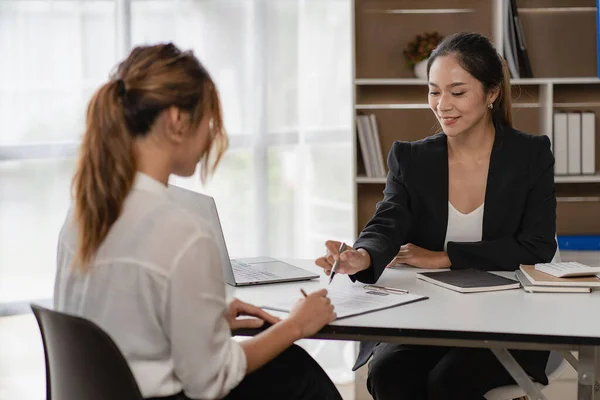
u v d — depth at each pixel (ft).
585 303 6.55
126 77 5.15
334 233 14.57
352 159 12.66
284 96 13.96
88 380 4.95
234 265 8.20
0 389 11.56
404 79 13.12
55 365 5.25
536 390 6.09
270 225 14.19
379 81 12.46
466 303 6.57
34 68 12.16
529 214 8.20
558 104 13.65
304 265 8.35
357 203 13.43
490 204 8.19
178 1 13.04
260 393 6.08
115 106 5.11
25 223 12.39
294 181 14.23
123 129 5.11
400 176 8.43
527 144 8.31
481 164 8.30
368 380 7.86
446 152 8.41
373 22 13.67
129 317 5.02
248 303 6.47
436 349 7.75
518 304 6.53
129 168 5.10
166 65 5.17
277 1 13.75
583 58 13.61
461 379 7.16
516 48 12.69
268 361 5.67
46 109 12.28
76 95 12.41
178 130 5.19
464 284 7.09
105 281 5.06
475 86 7.93
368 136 12.82
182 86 5.16
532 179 8.22
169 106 5.12
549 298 6.73
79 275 5.23
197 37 13.25
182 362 5.00
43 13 12.14
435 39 13.00
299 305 5.94
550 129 12.51
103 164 5.08
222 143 5.55
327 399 6.17
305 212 14.37
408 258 8.07
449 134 8.04
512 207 8.22
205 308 5.00
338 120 14.33
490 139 8.37
